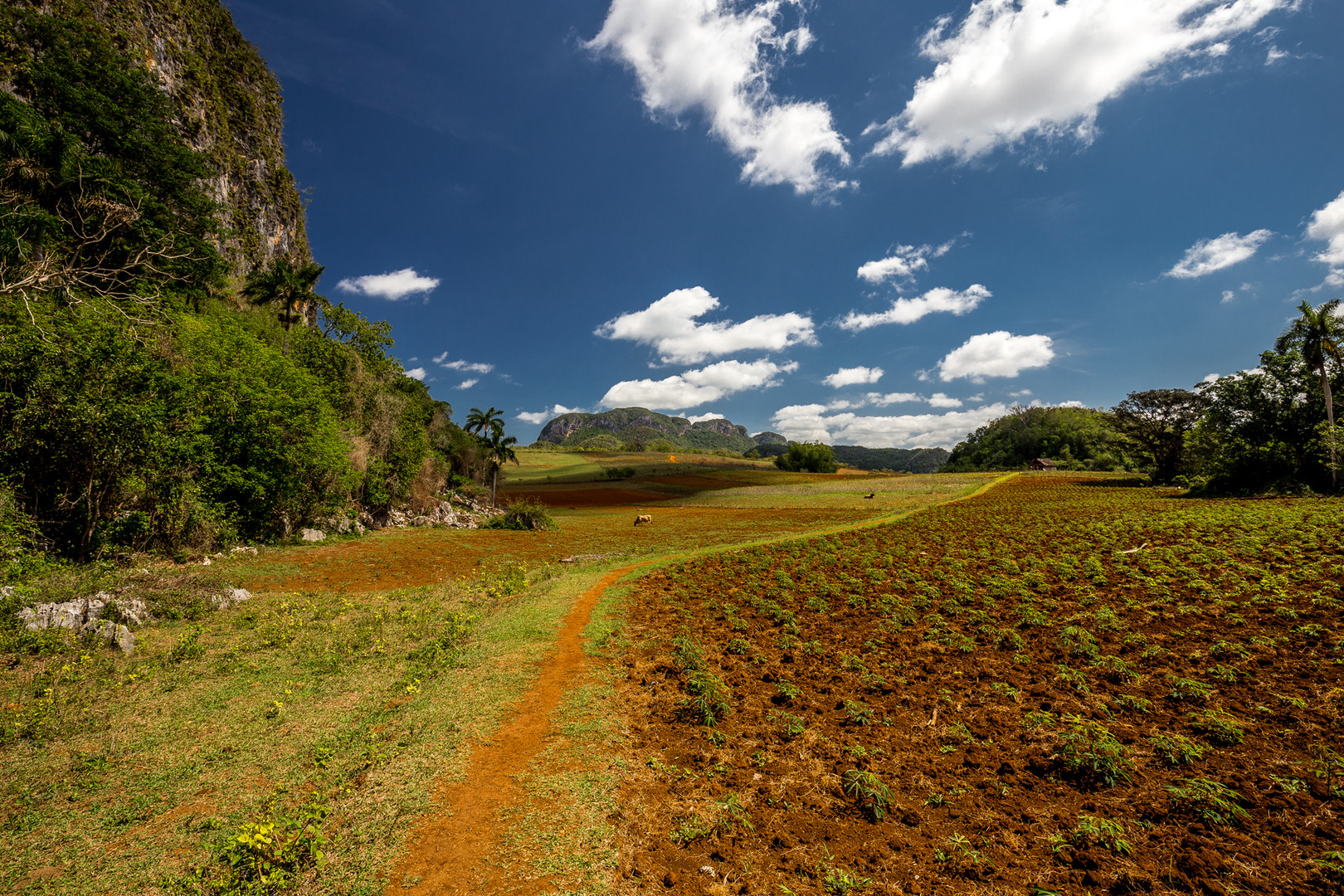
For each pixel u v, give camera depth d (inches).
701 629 489.7
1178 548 709.9
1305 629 379.6
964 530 1098.7
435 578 821.2
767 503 2417.6
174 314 906.7
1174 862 181.5
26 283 576.1
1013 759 258.2
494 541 1272.1
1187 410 2249.0
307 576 778.8
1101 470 3469.5
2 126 960.3
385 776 242.8
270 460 952.3
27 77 1203.2
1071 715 291.3
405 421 1638.8
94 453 611.5
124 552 653.9
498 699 326.6
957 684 353.1
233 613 528.7
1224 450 1647.4
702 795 233.1
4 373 584.4
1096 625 442.6
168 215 1246.9
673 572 762.8
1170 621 441.7
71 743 275.1
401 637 458.0
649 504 2728.8
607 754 266.8
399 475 1576.0
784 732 292.2
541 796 230.4
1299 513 922.7
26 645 378.0
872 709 321.7
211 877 181.6
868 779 230.2
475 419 2573.8
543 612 518.6
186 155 1433.3
